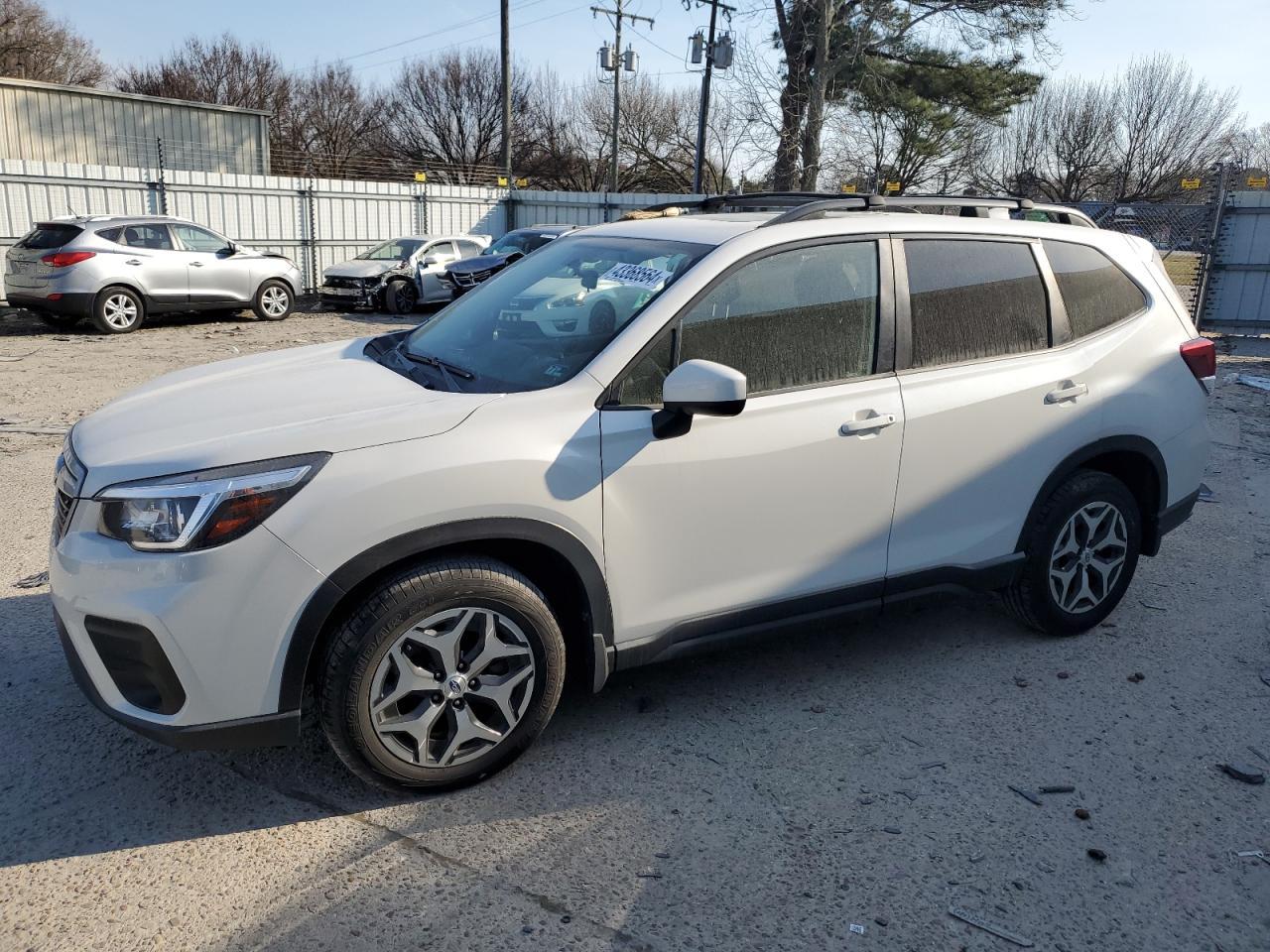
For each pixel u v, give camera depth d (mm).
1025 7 25094
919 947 2461
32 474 6578
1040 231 4047
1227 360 12703
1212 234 14828
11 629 4152
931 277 3693
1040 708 3664
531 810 2990
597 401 3062
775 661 4023
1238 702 3730
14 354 12398
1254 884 2729
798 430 3342
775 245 3385
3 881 2650
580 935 2479
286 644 2699
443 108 54031
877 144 28406
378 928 2490
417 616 2834
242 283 16406
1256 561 5246
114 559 2637
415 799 3039
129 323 14844
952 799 3080
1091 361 4012
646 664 3301
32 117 23109
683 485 3170
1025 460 3861
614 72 34594
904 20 25844
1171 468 4301
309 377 3422
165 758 3246
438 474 2781
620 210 25812
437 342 3715
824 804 3041
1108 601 4266
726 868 2742
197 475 2639
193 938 2447
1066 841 2887
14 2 49094
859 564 3594
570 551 3014
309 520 2658
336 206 22797
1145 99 35469
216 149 26328
